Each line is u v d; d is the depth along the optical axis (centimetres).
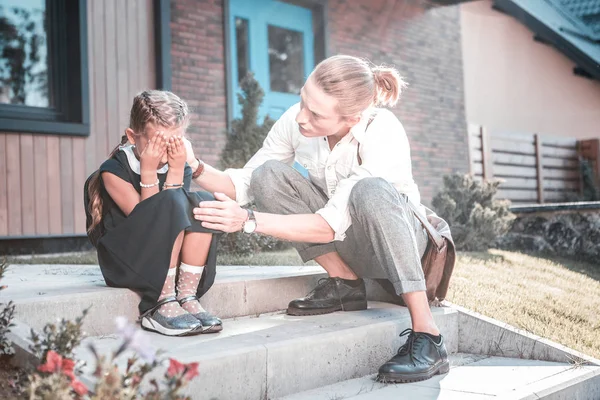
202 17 654
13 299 199
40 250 531
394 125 248
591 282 454
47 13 556
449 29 934
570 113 1233
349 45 795
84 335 160
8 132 514
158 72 610
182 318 213
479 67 1044
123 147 238
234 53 694
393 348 244
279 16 738
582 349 273
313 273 289
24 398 145
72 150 551
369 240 244
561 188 1016
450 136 922
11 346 175
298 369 207
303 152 266
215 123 659
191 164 256
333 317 254
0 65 535
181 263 227
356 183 229
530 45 1154
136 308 225
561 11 1302
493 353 269
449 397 200
